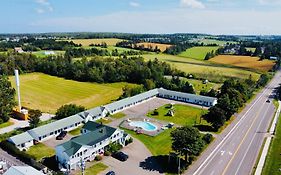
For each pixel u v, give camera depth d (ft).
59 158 221.46
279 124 328.49
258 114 367.86
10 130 293.64
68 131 294.46
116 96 456.45
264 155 244.01
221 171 215.10
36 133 265.13
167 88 491.31
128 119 332.80
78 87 513.86
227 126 317.63
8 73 597.52
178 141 218.79
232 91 398.21
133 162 227.61
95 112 335.06
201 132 296.10
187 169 216.95
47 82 545.44
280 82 613.52
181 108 388.37
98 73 562.66
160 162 228.43
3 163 212.02
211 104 403.13
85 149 225.15
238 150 253.24
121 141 262.88
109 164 223.30
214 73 636.89
